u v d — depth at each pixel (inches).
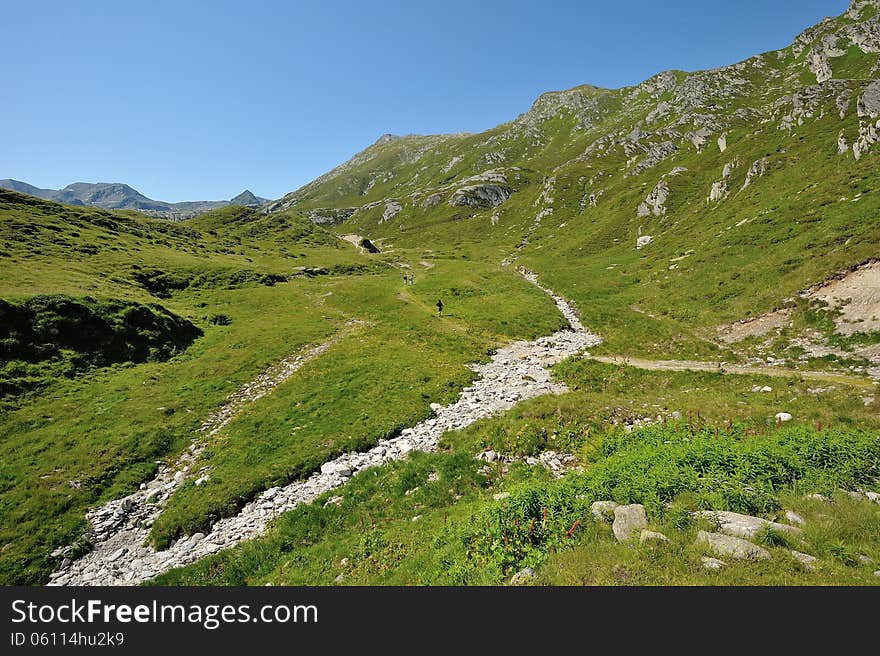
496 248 5506.9
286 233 5713.6
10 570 628.4
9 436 1000.9
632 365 1227.9
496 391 1130.0
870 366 970.1
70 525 727.1
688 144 5851.4
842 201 1807.3
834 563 318.3
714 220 2760.8
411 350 1510.8
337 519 665.6
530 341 1701.5
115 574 621.3
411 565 467.8
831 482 453.4
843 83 3511.3
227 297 2551.7
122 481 864.3
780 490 453.4
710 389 1000.9
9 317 1331.2
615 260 3132.4
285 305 2479.1
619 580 323.0
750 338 1328.7
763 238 1946.4
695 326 1558.8
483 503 563.5
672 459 541.6
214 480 834.2
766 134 3818.9
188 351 1681.8
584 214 5442.9
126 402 1200.8
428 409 1036.5
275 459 882.1
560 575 344.5
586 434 777.6
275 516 714.8
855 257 1321.4
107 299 1656.0
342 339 1769.2
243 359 1552.7
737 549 334.6
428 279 2970.0
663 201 3786.9
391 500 685.3
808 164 2511.1
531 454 747.4
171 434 1042.7
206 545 669.9
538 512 459.5
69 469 880.9
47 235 2623.0
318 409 1090.1
